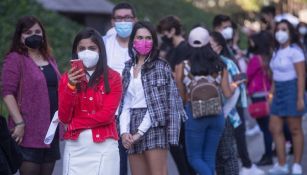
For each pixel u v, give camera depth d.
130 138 11.95
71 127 10.48
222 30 17.59
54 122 10.91
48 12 33.38
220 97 13.82
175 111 12.07
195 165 13.91
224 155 14.67
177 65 14.17
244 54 20.48
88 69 10.52
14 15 29.58
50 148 12.02
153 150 11.98
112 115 10.50
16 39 11.98
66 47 29.77
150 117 11.91
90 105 10.45
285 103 17.38
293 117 17.44
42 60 12.12
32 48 11.88
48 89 11.91
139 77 12.10
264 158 19.31
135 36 12.12
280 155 17.80
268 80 19.28
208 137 13.96
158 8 51.78
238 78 15.02
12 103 11.66
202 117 13.73
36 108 11.74
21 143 11.70
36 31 12.00
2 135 10.01
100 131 10.48
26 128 11.72
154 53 12.16
